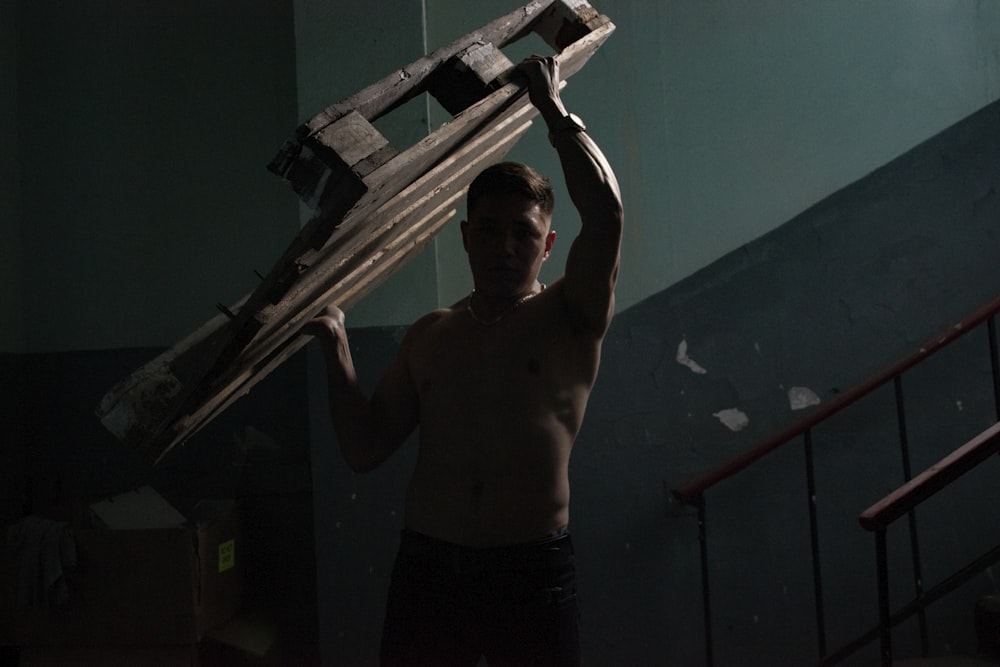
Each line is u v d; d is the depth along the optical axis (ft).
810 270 9.55
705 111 9.70
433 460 5.35
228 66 11.01
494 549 5.03
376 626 9.15
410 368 5.75
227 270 10.88
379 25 9.36
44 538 8.57
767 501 9.42
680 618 9.34
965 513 9.40
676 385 9.48
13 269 10.87
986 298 9.47
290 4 11.02
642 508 9.41
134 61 11.05
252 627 9.50
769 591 9.38
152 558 8.66
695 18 9.77
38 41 11.14
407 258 8.35
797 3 9.74
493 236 5.29
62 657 8.75
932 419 9.43
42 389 10.87
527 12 4.97
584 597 9.34
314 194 3.36
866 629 9.34
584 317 5.24
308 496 10.40
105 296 10.93
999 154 9.58
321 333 6.13
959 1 9.71
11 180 10.92
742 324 9.52
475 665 5.42
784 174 9.63
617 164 9.66
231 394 6.62
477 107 3.91
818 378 9.48
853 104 9.66
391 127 9.12
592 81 9.72
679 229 9.61
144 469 10.68
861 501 9.41
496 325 5.41
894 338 9.48
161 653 8.66
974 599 9.35
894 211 9.56
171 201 10.96
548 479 5.14
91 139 11.04
